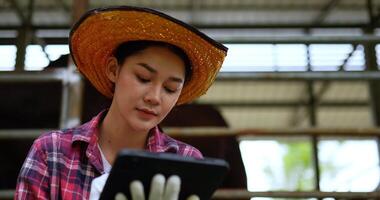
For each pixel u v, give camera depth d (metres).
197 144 3.68
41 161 1.44
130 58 1.42
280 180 10.48
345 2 4.88
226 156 3.84
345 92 6.32
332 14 5.12
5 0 4.60
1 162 3.67
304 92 6.29
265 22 5.26
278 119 6.86
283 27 5.29
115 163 1.18
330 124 7.05
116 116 1.50
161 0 4.79
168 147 1.57
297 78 3.16
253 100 6.43
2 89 3.64
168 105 1.42
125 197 1.22
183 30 1.40
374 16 4.91
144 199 1.21
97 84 1.65
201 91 1.64
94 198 1.38
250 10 5.04
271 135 3.04
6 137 3.04
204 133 2.99
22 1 4.73
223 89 6.20
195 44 1.44
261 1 4.89
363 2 4.88
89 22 1.48
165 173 1.22
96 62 1.57
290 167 10.55
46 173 1.43
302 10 5.06
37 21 5.00
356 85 6.14
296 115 6.73
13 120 3.74
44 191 1.42
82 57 1.60
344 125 7.04
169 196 1.19
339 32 5.31
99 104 3.35
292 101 6.41
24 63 4.55
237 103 6.43
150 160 1.19
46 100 3.66
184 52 1.46
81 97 3.02
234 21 5.24
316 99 6.40
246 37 3.19
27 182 1.41
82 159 1.46
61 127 2.97
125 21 1.42
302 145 10.55
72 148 1.47
